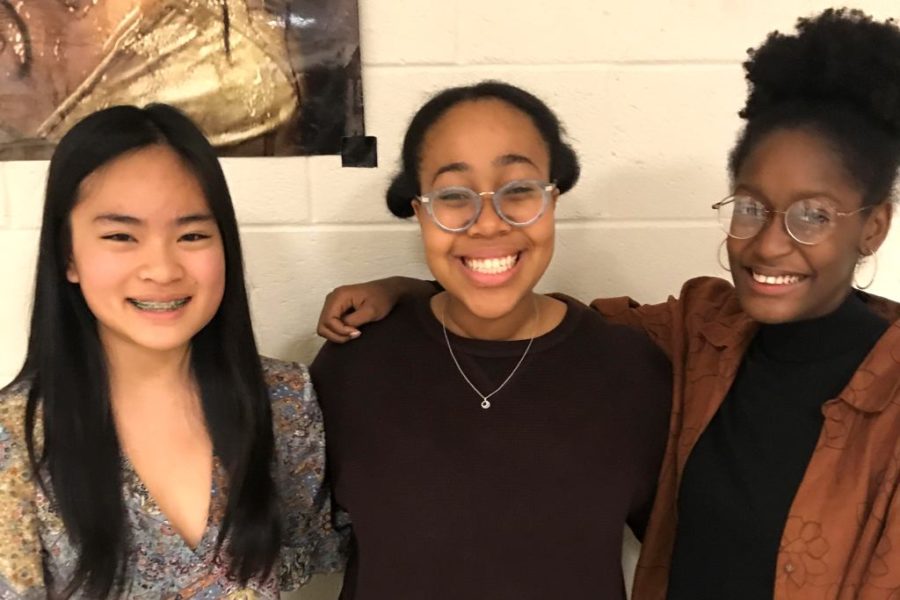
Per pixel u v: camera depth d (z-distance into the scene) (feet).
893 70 2.81
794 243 2.81
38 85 4.04
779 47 3.05
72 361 3.07
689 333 3.56
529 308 3.47
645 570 3.61
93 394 3.09
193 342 3.32
